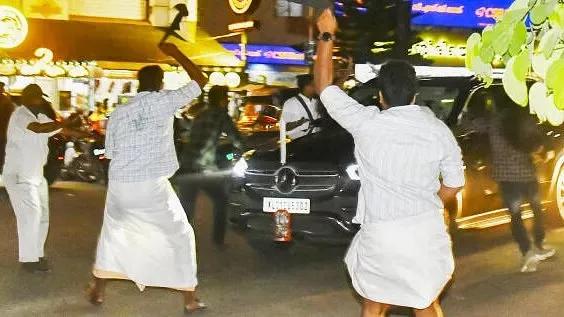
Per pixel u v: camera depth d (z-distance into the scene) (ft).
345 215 24.30
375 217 13.69
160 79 19.65
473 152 27.07
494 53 6.49
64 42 74.90
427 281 13.57
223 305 21.68
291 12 88.02
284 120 27.07
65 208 39.81
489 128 25.13
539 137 24.75
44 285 23.50
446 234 13.83
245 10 86.28
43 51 70.54
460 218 26.81
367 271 13.98
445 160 13.52
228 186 26.32
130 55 74.79
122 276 20.45
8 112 40.24
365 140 13.62
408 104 13.70
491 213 27.99
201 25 89.45
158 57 75.46
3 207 39.32
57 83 77.10
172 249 19.93
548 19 6.38
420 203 13.52
